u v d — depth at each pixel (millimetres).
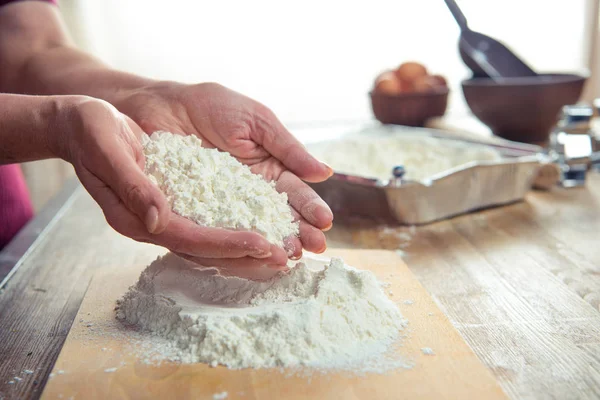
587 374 457
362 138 919
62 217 816
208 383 450
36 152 536
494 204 775
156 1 1474
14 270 652
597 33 1503
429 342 487
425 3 1552
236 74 1560
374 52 1586
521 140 1001
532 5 1519
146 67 1516
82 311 553
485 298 565
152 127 643
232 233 484
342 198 764
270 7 1522
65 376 461
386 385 442
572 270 610
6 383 473
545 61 1556
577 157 839
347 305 501
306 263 599
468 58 1042
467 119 1224
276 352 470
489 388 437
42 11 787
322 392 438
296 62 1574
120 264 667
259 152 644
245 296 532
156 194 465
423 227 734
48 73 722
